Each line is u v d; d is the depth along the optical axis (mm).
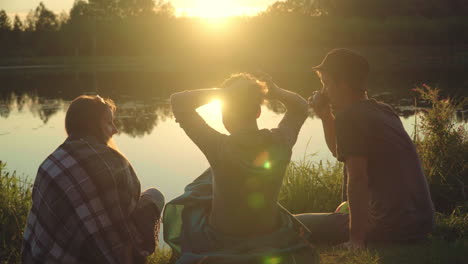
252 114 2357
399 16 58094
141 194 2986
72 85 26453
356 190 2850
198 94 2398
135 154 9516
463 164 4867
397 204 2918
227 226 2441
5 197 4477
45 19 70062
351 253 2859
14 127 13125
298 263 2473
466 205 4133
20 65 54656
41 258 2605
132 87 23938
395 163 2895
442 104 5383
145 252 2795
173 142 10648
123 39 62656
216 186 2420
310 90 19703
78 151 2623
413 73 25188
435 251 2871
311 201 4660
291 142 2461
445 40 46906
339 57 2936
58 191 2562
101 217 2586
